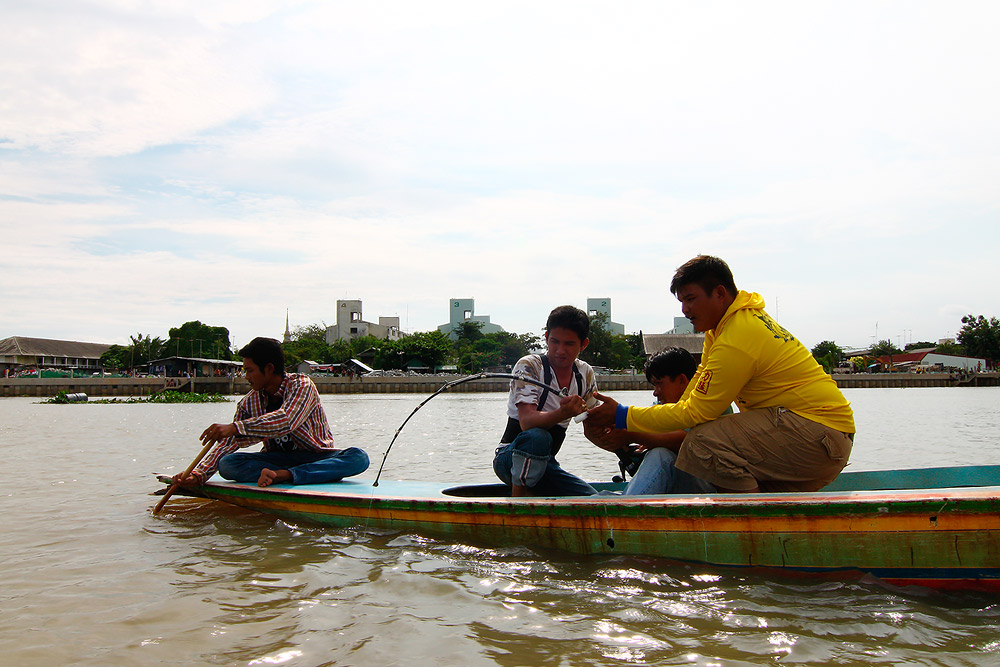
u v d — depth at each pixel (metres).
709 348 3.89
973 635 2.62
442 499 4.08
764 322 3.62
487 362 91.81
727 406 3.66
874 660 2.41
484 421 19.11
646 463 3.97
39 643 2.63
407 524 4.24
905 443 11.16
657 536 3.47
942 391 54.78
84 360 83.31
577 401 3.87
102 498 5.88
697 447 3.69
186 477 5.07
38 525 4.78
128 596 3.20
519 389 4.19
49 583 3.41
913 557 3.01
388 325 125.50
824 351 79.44
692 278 3.71
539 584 3.30
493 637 2.66
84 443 11.66
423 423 18.09
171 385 55.50
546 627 2.76
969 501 2.89
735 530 3.29
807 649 2.50
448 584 3.32
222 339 88.88
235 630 2.76
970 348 81.38
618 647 2.55
